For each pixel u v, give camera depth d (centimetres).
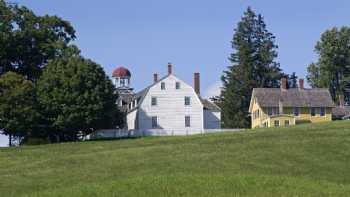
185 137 8062
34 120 9756
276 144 6706
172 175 4688
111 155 6469
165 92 11725
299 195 4116
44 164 6178
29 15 11038
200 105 11738
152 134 11056
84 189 4366
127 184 4384
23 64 10956
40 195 4400
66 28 11388
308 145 6600
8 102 9650
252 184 4356
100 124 10181
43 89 10031
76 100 9975
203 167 5666
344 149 6400
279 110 12431
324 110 12612
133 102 12300
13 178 5519
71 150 7444
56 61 10375
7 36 10519
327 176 5356
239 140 7106
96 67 10262
